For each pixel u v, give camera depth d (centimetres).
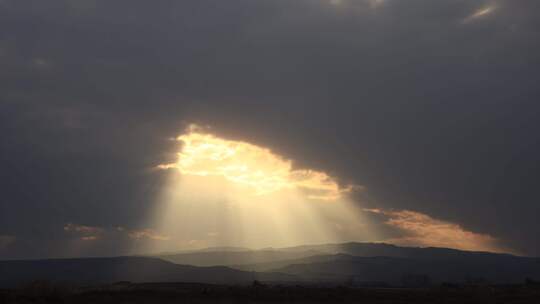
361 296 4878
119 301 3984
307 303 4406
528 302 4784
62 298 3947
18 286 4284
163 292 4428
